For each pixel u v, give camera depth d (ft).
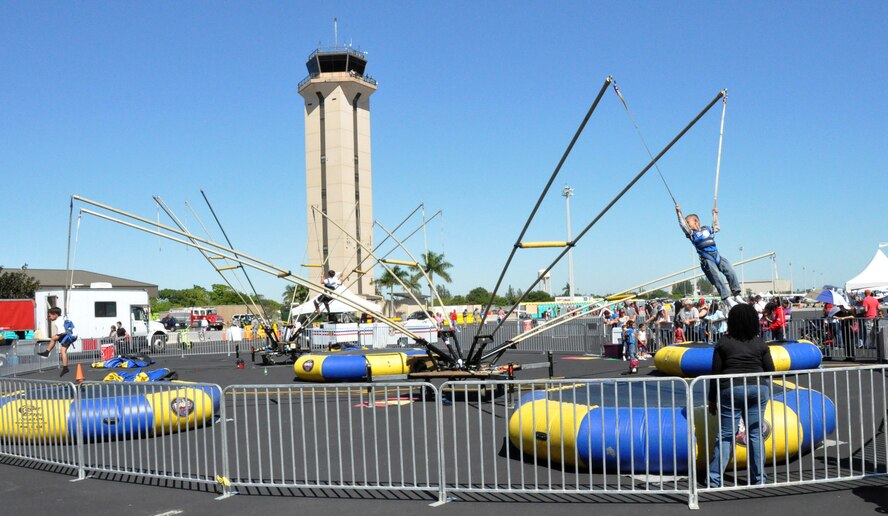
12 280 158.10
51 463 26.48
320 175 226.58
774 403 23.11
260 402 43.60
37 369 75.82
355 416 36.27
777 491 19.72
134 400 30.78
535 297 328.70
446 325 47.75
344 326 82.17
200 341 112.57
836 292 60.49
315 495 21.04
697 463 21.42
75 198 37.96
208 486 22.43
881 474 20.66
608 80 24.82
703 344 48.32
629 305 73.26
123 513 19.94
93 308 102.22
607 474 22.27
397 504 19.86
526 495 20.27
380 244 67.67
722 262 36.24
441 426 20.24
